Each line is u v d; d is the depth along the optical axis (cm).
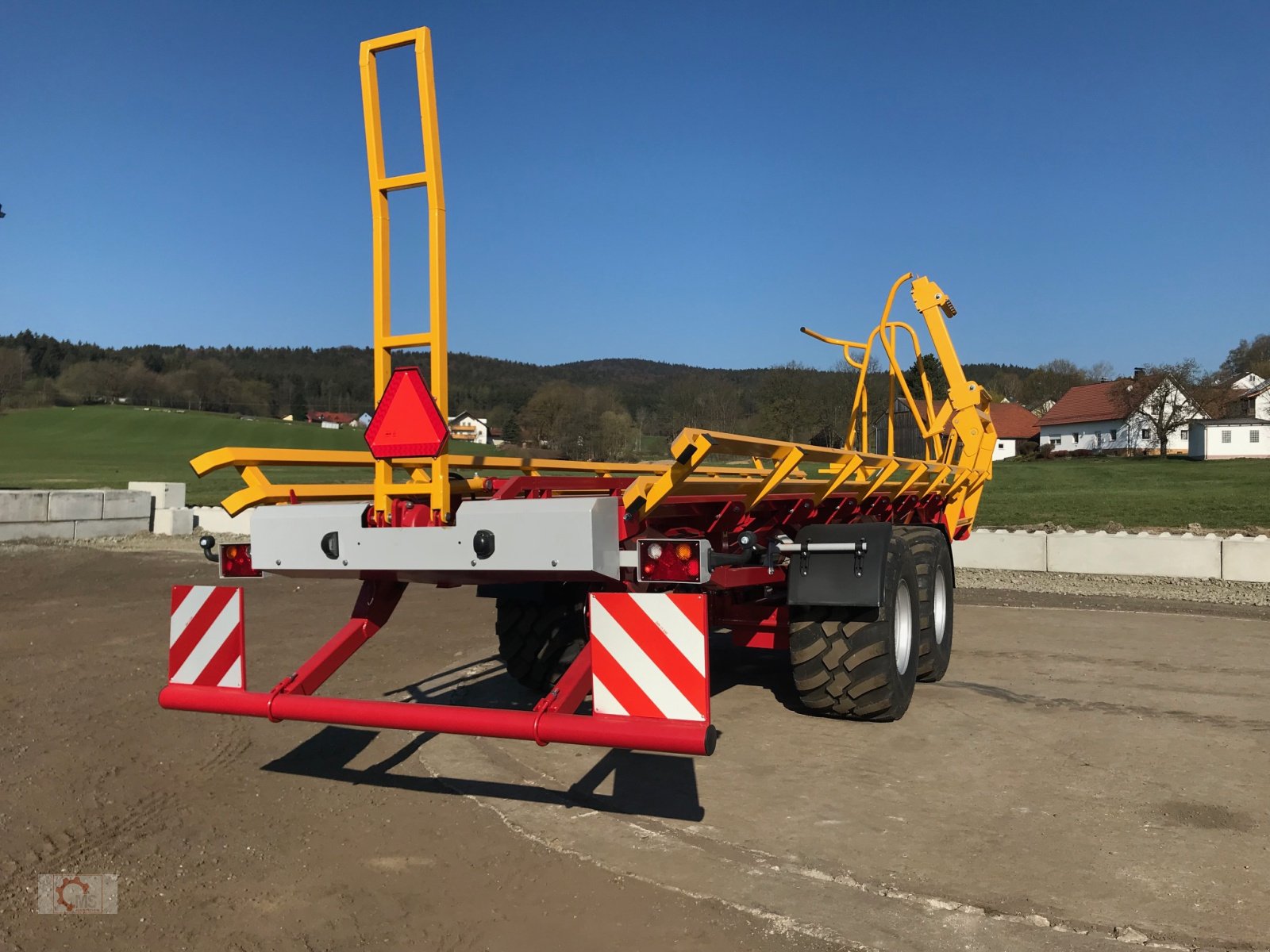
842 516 659
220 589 439
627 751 543
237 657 433
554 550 382
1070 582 1260
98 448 6944
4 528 1688
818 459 517
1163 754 525
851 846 402
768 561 549
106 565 1433
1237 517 2136
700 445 369
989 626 952
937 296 970
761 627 635
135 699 654
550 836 416
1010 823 427
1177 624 952
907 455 884
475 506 396
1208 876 369
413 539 407
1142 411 7775
